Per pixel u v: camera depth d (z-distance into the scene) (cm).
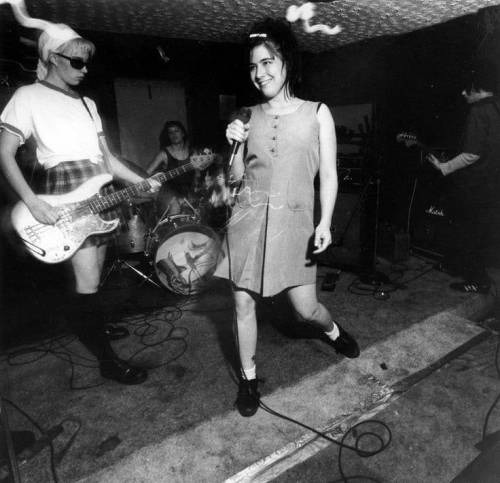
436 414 177
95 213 200
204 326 267
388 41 397
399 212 412
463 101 346
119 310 300
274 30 140
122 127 460
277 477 149
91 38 396
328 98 472
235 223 164
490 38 313
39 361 232
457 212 312
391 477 147
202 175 362
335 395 191
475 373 206
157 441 166
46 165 185
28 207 178
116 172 219
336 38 403
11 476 129
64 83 181
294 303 178
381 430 169
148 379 209
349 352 219
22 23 352
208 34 418
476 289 301
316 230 159
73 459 159
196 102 489
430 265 364
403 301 291
